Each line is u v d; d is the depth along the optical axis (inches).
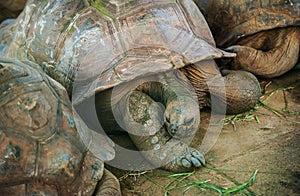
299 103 131.0
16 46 131.6
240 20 137.5
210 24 140.8
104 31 121.4
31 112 109.0
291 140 121.3
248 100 126.9
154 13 122.8
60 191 107.3
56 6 128.0
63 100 113.8
